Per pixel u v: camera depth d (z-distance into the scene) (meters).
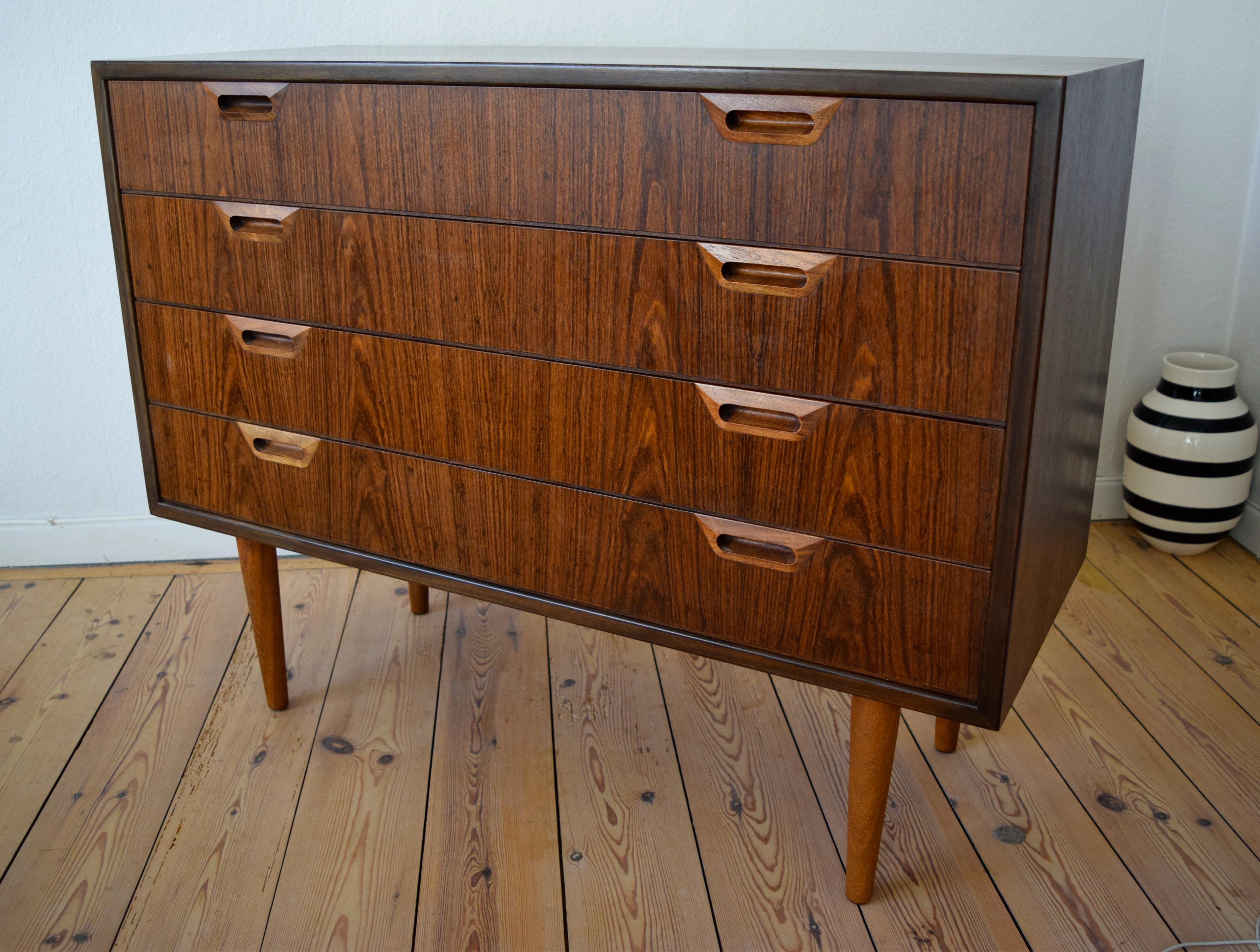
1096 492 2.16
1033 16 1.83
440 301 1.18
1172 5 1.84
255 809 1.37
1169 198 1.97
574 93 1.04
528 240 1.11
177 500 1.48
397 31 1.79
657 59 1.25
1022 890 1.25
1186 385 1.93
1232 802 1.38
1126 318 2.05
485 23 1.79
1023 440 0.95
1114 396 2.11
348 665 1.70
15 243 1.81
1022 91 0.86
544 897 1.24
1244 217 2.00
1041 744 1.50
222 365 1.35
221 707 1.59
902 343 0.98
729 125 0.99
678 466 1.12
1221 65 1.89
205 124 1.24
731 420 1.09
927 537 1.03
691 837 1.33
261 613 1.50
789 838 1.33
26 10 1.70
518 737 1.52
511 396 1.18
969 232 0.92
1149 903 1.22
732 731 1.54
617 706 1.60
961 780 1.43
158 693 1.62
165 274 1.35
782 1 1.79
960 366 0.96
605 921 1.20
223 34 1.76
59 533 2.00
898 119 0.92
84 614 1.84
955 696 1.07
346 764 1.46
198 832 1.33
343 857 1.29
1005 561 0.99
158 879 1.25
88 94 1.75
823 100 0.94
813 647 1.12
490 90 1.08
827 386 1.02
